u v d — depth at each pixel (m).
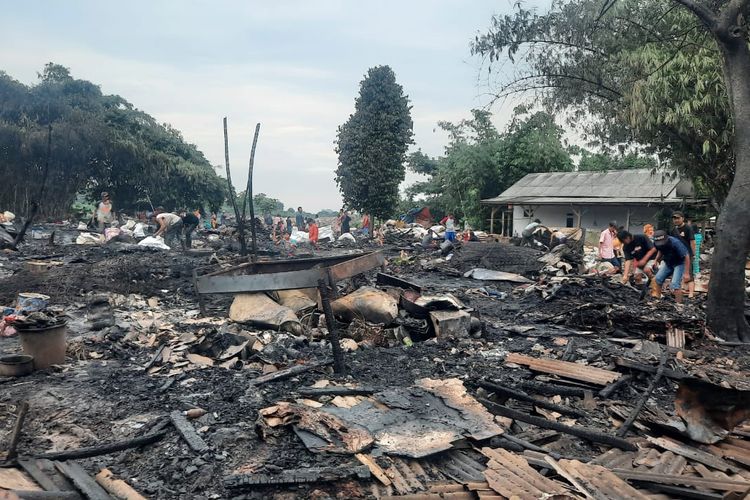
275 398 4.77
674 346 6.96
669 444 4.20
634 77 11.47
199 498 3.26
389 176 30.17
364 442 3.81
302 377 5.37
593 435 4.27
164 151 36.69
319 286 5.61
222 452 3.79
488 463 3.66
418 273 14.55
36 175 28.02
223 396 4.80
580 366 5.78
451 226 18.47
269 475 3.45
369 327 7.04
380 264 8.34
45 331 5.60
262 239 23.88
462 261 15.08
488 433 4.05
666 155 13.20
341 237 23.44
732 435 4.38
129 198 33.72
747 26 8.71
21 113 29.70
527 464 3.65
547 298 9.89
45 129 28.06
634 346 6.93
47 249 14.61
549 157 32.97
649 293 10.27
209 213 42.28
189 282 10.66
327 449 3.73
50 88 34.03
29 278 10.09
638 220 24.64
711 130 11.28
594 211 26.41
